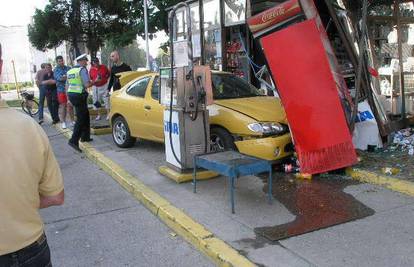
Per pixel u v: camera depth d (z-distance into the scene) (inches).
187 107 250.8
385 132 290.8
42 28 727.1
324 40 255.6
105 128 435.8
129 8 650.8
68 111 516.1
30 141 87.3
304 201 215.3
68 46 910.4
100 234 199.5
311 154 247.8
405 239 169.5
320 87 244.8
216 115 277.4
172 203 220.4
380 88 327.0
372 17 319.9
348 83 290.2
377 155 273.3
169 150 269.3
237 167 203.0
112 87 479.2
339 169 252.2
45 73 540.4
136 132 343.3
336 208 203.9
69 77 369.7
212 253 166.9
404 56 344.2
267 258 159.3
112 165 302.4
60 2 701.9
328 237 174.6
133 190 250.1
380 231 177.5
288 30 245.1
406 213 193.9
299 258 158.6
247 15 364.2
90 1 696.4
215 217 199.8
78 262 173.6
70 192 263.9
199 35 443.2
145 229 202.4
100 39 732.0
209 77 256.1
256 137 261.0
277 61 249.1
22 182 85.1
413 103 346.0
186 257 173.0
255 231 183.2
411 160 257.1
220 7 411.5
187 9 241.3
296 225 187.2
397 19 336.5
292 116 248.2
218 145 280.1
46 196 93.4
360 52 264.7
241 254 163.0
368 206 204.1
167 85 263.4
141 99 335.6
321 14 293.1
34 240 88.1
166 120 268.4
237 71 417.7
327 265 152.7
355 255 158.9
